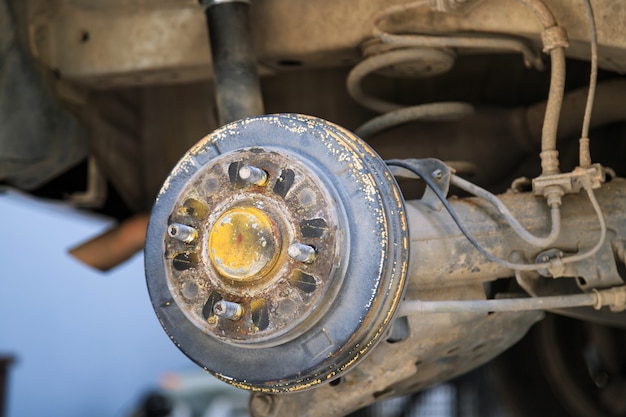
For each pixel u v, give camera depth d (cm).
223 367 166
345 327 156
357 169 159
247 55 204
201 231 162
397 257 158
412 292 178
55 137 271
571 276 183
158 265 170
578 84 254
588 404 338
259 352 163
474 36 207
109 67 248
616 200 182
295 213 157
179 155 292
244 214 156
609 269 179
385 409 472
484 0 199
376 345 168
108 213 355
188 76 252
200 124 290
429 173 181
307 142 164
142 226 302
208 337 167
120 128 290
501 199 184
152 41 243
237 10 204
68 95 269
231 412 630
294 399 186
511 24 200
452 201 184
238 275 155
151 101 294
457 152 260
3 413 620
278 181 159
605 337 345
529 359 344
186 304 162
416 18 210
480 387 479
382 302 157
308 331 159
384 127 221
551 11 188
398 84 264
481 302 174
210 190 163
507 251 181
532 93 260
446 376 217
